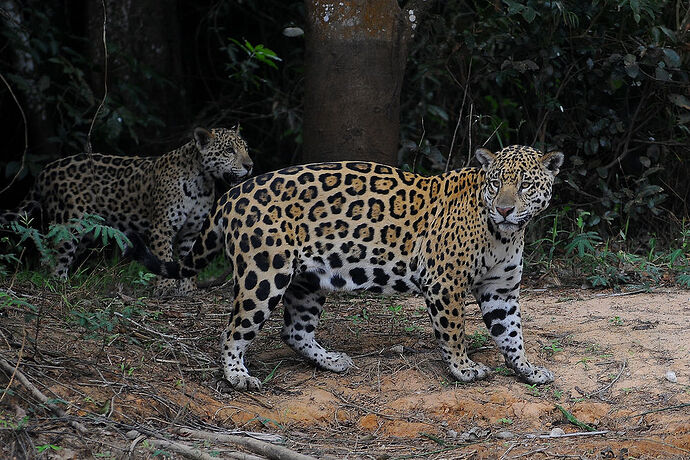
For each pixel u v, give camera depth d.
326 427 8.38
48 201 14.16
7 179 16.45
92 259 14.82
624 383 8.90
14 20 14.96
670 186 15.27
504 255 9.02
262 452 7.45
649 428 8.07
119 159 14.27
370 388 9.11
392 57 12.80
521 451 7.69
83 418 7.50
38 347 8.60
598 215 14.90
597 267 13.07
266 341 10.57
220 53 18.98
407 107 16.17
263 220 8.89
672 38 14.09
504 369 9.46
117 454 7.08
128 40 16.53
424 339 10.49
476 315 11.40
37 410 7.46
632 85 14.76
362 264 9.17
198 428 7.98
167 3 16.97
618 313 11.01
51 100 15.52
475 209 8.91
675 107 15.16
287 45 18.00
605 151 15.27
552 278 13.15
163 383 8.68
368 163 9.42
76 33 17.44
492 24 14.56
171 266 9.28
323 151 12.85
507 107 15.88
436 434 8.16
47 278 12.03
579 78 14.59
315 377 9.38
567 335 10.19
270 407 8.61
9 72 15.95
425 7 13.05
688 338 9.78
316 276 9.18
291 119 16.70
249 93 18.30
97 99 15.95
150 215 13.90
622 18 14.33
